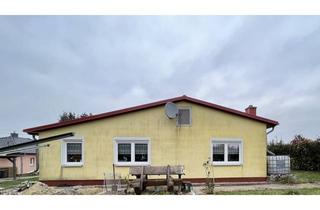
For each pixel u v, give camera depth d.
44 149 14.11
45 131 14.17
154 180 11.70
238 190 12.04
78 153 14.30
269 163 15.55
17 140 34.03
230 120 15.44
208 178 13.61
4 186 13.89
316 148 20.67
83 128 14.38
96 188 12.95
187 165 14.84
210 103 15.21
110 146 14.43
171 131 14.91
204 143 15.09
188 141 14.98
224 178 15.01
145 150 14.70
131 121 14.69
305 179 15.69
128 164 14.41
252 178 15.27
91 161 14.27
